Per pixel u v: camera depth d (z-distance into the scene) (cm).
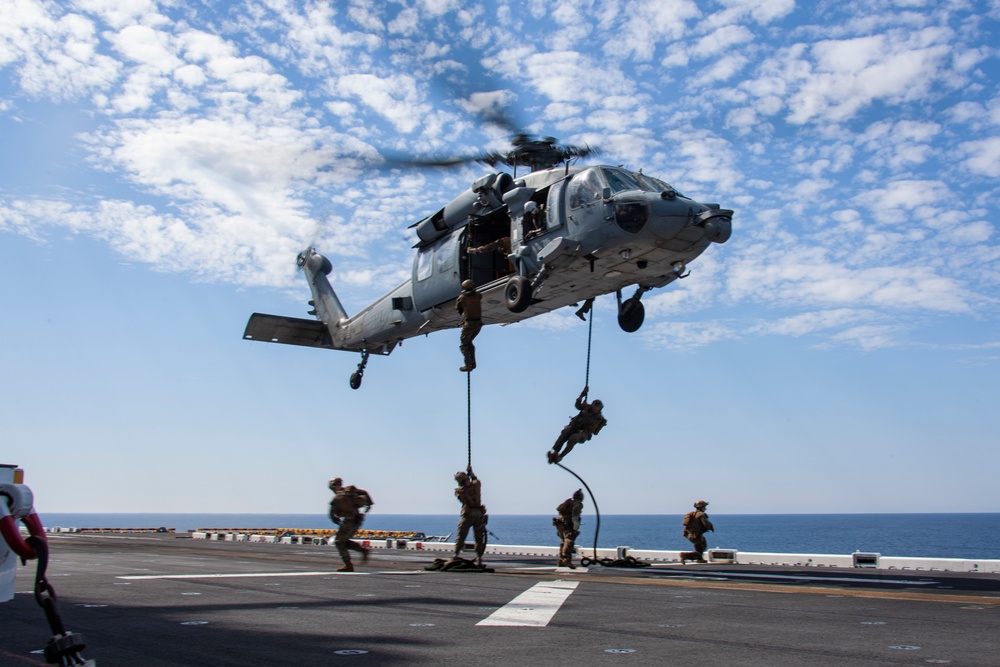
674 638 678
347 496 1452
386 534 3038
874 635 697
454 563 1486
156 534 4031
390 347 2492
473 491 1536
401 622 768
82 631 705
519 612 845
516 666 552
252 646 632
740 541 14150
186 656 591
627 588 1136
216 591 1045
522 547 2312
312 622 764
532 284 1723
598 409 1741
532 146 1923
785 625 759
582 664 559
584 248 1683
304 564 1656
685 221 1623
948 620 797
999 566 1530
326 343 2802
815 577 1391
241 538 3145
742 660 576
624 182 1681
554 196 1733
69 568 1455
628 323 1950
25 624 741
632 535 17362
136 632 700
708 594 1055
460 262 1938
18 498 395
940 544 12362
